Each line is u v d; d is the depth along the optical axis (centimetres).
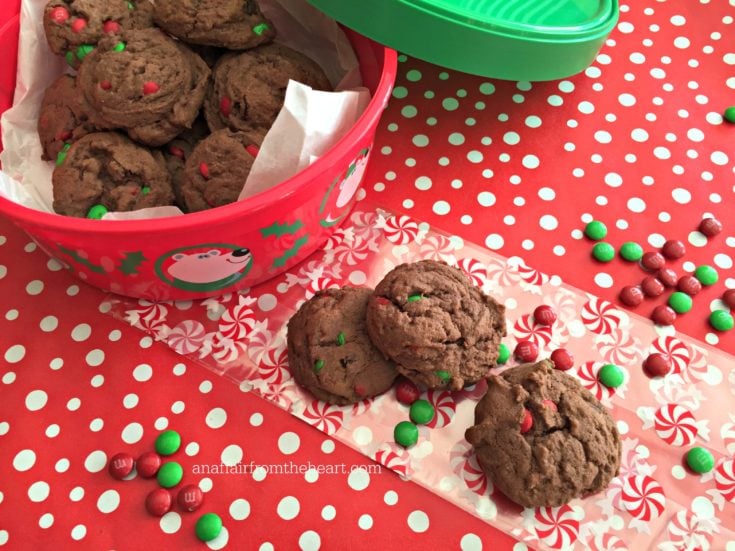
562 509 31
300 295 38
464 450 33
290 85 31
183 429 34
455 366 32
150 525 31
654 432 34
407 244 40
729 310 38
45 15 37
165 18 35
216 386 35
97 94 34
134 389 35
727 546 31
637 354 36
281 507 32
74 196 35
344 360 33
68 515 32
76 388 35
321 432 34
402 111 45
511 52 37
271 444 33
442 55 36
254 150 34
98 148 35
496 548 31
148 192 36
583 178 43
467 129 45
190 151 38
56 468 33
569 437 30
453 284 33
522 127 45
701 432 34
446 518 31
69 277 38
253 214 30
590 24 39
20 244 40
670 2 51
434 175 42
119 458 32
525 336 36
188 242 31
